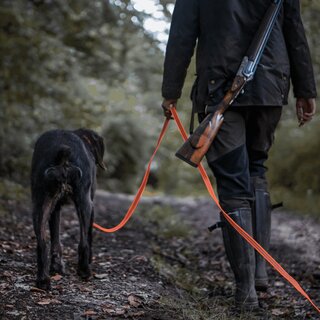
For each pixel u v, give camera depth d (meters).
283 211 11.64
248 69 4.10
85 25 12.91
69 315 3.98
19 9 11.70
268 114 4.33
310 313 4.68
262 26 4.16
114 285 4.80
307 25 9.65
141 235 8.14
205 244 8.31
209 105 4.24
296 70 4.41
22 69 12.14
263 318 4.25
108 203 12.37
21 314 3.91
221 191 4.29
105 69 14.35
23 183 11.88
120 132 21.98
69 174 4.63
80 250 4.83
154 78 21.69
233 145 4.22
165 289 5.00
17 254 5.55
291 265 6.77
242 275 4.27
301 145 13.02
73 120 14.32
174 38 4.30
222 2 4.20
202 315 4.20
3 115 11.95
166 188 27.11
